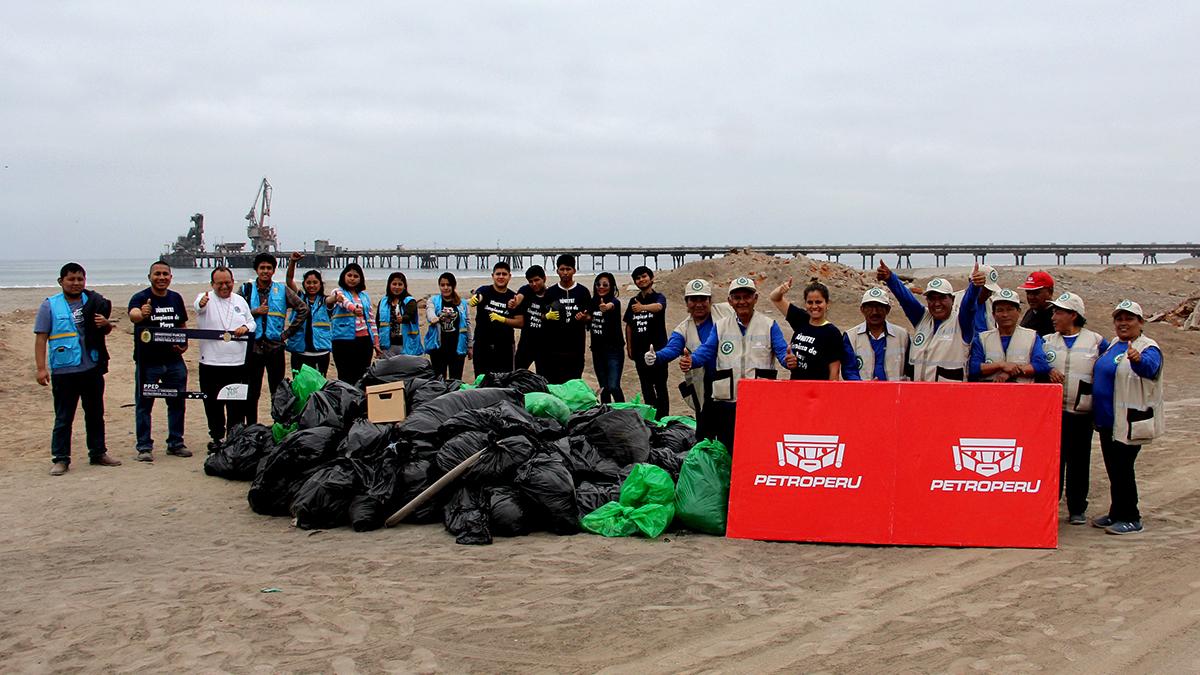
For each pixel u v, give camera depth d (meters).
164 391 9.71
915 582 5.76
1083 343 7.22
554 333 11.06
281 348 10.51
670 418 9.85
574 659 4.58
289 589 5.69
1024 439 6.71
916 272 71.94
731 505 6.90
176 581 5.88
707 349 7.53
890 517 6.69
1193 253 98.81
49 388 13.76
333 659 4.61
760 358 7.38
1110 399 6.95
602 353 11.27
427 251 103.94
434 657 4.62
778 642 4.76
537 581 5.81
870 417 6.85
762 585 5.72
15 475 9.09
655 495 7.05
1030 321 8.15
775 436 6.94
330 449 7.68
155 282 9.71
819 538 6.70
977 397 6.80
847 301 27.36
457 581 5.82
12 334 16.88
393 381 9.21
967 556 6.36
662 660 4.55
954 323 7.48
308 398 8.58
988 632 4.87
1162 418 6.88
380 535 7.00
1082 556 6.32
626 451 7.84
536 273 11.18
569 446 7.63
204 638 4.91
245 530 7.18
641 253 93.06
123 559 6.40
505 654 4.65
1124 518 7.00
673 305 26.59
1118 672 4.35
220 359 9.80
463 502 7.05
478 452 7.20
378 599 5.48
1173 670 4.38
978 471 6.71
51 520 7.48
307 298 10.91
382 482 7.28
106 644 4.84
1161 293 35.94
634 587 5.68
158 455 10.16
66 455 9.23
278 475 7.57
